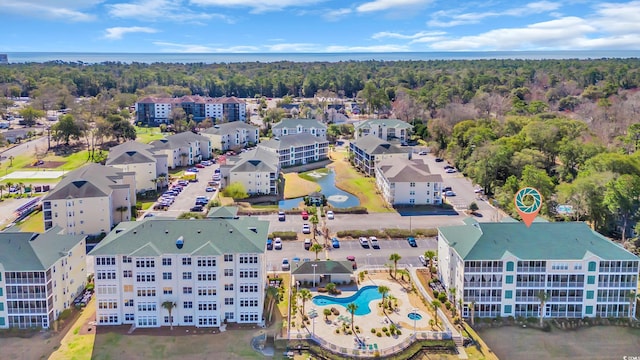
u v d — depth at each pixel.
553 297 104.00
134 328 100.38
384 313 105.56
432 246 140.88
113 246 100.44
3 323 98.88
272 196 191.75
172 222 106.19
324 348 93.69
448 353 93.50
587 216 153.75
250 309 102.50
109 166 179.00
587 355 93.00
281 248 138.75
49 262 99.50
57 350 92.50
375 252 136.88
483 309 104.56
